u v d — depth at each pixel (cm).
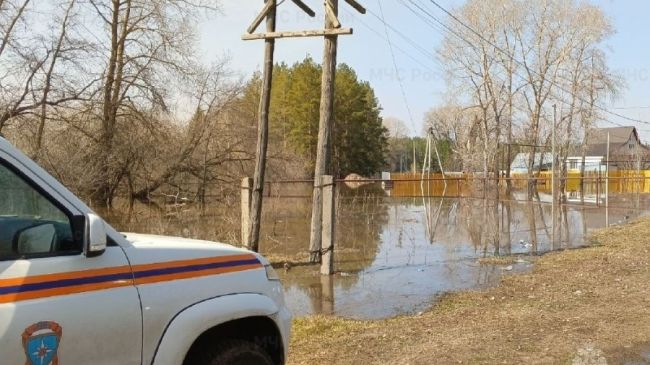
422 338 662
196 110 2708
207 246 359
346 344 646
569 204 3028
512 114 5181
